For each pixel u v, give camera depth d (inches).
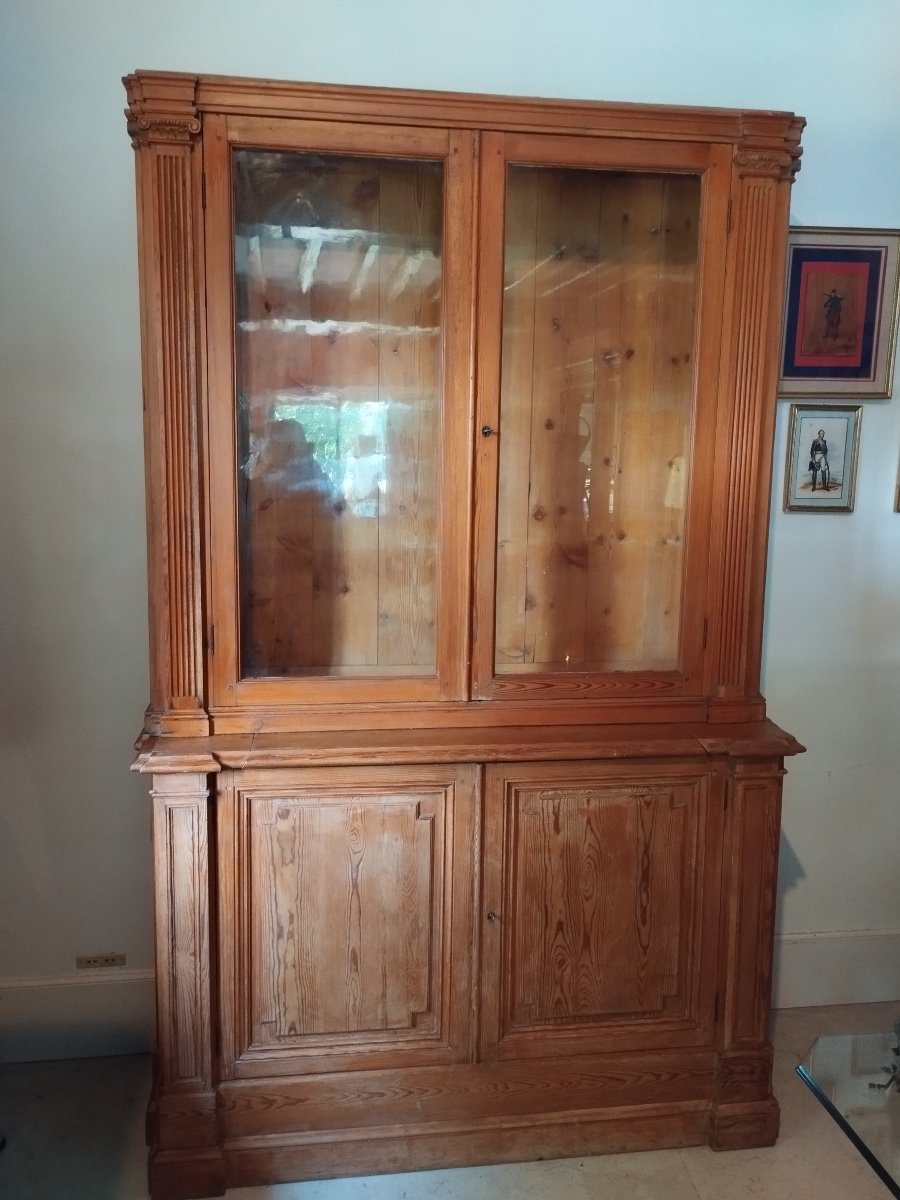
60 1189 70.6
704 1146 76.9
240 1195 70.5
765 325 70.8
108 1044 86.7
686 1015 75.9
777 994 96.0
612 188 70.9
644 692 73.7
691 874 74.2
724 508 72.3
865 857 96.1
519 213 69.9
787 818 94.7
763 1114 76.3
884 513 92.0
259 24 77.7
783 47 84.7
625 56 82.7
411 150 65.6
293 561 71.4
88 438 79.9
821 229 86.4
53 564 81.0
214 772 65.6
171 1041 68.8
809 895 95.9
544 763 70.7
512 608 74.5
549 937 73.0
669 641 75.7
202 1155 69.5
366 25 78.9
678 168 68.6
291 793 68.1
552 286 71.7
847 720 94.2
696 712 74.6
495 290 67.8
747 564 73.1
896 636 93.9
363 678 70.6
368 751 66.9
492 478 69.8
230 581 67.7
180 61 77.1
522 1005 73.5
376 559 72.2
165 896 67.1
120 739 83.9
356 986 71.2
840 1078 63.5
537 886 72.3
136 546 81.7
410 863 70.3
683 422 73.1
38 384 78.6
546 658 75.5
